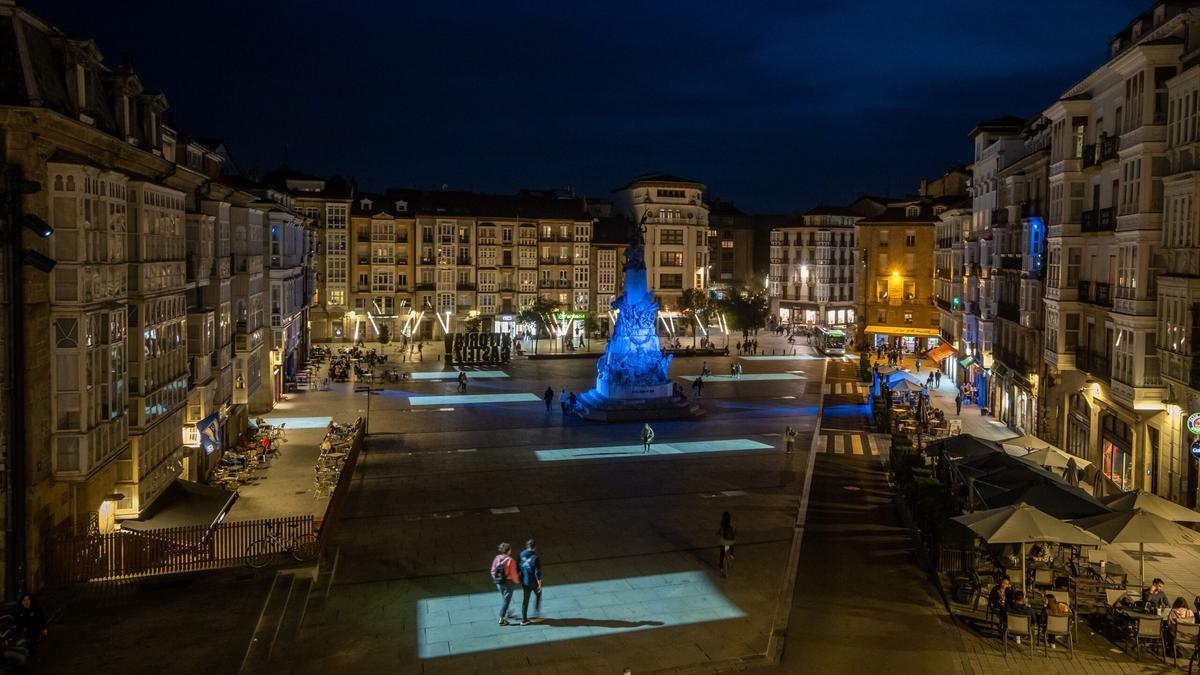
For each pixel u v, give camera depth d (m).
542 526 31.17
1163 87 31.23
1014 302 53.56
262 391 56.00
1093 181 38.47
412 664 19.56
